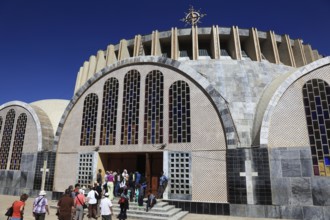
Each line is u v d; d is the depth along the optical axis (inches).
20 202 344.5
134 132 758.5
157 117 740.7
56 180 831.1
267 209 567.8
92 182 764.6
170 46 1080.2
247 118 749.3
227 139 637.9
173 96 737.0
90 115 844.0
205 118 682.8
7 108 1040.8
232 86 828.0
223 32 1014.4
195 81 718.5
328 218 526.3
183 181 663.8
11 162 957.8
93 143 811.4
